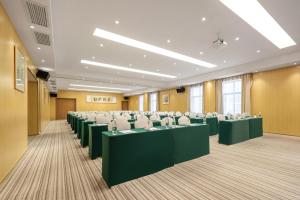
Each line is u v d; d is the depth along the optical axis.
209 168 3.72
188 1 3.76
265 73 8.88
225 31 5.20
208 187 2.88
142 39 5.81
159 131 3.55
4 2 3.20
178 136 3.99
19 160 4.27
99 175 3.35
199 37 5.64
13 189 2.81
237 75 10.00
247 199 2.52
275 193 2.69
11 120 3.72
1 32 3.19
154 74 11.61
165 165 3.65
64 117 20.19
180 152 4.04
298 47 6.57
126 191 2.74
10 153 3.61
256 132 7.40
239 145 5.90
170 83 14.70
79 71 10.56
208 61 8.48
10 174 3.41
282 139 7.02
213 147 5.61
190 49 6.77
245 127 6.71
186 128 4.18
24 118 5.04
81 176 3.30
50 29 4.29
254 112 9.27
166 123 5.11
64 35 5.46
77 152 4.99
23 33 4.45
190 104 13.70
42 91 9.52
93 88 18.92
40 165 3.90
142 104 20.98
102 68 9.84
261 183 3.04
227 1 3.78
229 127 5.93
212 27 4.94
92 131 4.36
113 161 2.88
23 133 4.88
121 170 2.97
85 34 5.41
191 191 2.75
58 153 4.88
